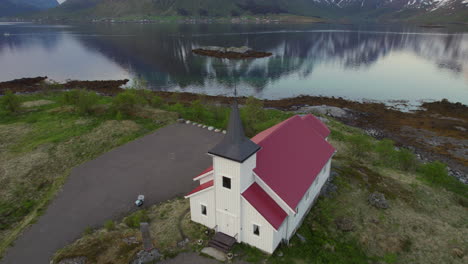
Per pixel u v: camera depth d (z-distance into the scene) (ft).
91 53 430.20
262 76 302.45
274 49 455.22
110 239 72.59
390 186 105.70
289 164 79.97
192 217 80.28
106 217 83.92
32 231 78.28
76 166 112.27
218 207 72.84
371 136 164.35
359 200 95.86
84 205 89.25
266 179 71.31
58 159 116.16
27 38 600.80
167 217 82.94
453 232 84.23
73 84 267.18
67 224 81.00
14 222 83.76
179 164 113.19
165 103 198.80
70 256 66.90
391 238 79.71
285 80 286.87
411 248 77.41
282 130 86.94
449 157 142.00
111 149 126.11
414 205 96.12
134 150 124.67
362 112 201.26
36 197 95.04
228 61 375.25
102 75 309.63
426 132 169.37
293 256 70.59
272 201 71.51
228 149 65.10
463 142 156.25
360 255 74.02
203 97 215.51
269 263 67.62
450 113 196.44
